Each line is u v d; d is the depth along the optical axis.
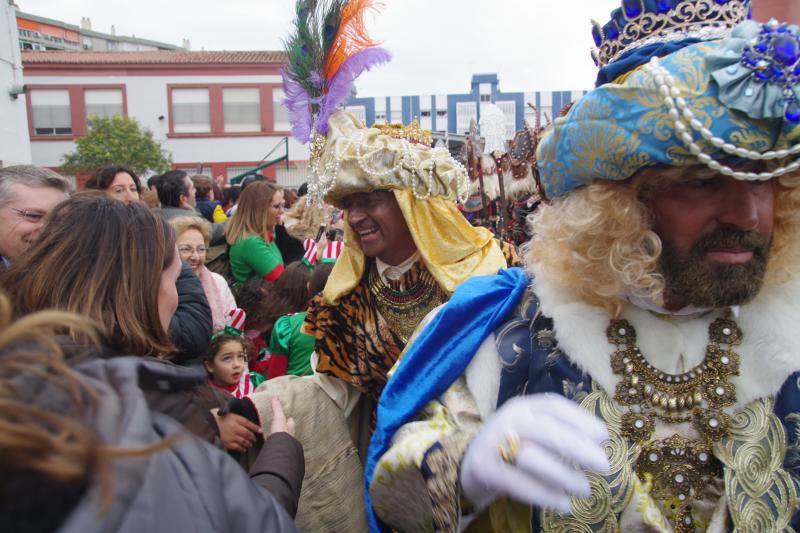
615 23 0.98
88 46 53.81
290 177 24.38
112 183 2.93
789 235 0.94
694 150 0.80
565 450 0.75
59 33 51.47
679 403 0.91
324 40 1.66
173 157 24.30
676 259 0.89
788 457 0.88
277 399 1.54
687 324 0.95
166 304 1.17
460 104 20.94
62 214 1.11
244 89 24.22
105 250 1.05
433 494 0.92
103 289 1.02
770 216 0.86
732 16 0.91
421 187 1.58
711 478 0.91
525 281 1.07
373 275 1.72
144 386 0.79
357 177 1.57
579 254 0.94
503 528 0.99
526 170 4.10
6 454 0.46
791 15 1.80
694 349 0.93
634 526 0.88
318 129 1.71
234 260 3.33
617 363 0.93
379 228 1.62
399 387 1.13
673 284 0.90
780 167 0.83
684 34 0.89
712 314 0.95
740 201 0.84
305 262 3.55
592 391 0.93
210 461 0.67
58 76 23.72
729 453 0.89
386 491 1.03
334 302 1.72
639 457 0.90
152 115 24.14
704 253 0.88
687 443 0.90
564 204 0.97
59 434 0.49
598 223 0.90
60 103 23.89
